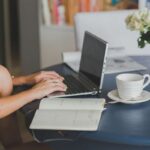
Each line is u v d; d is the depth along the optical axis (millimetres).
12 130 1831
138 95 1461
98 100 1418
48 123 1283
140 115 1346
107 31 2359
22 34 3107
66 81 1709
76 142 1358
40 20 3029
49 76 1729
